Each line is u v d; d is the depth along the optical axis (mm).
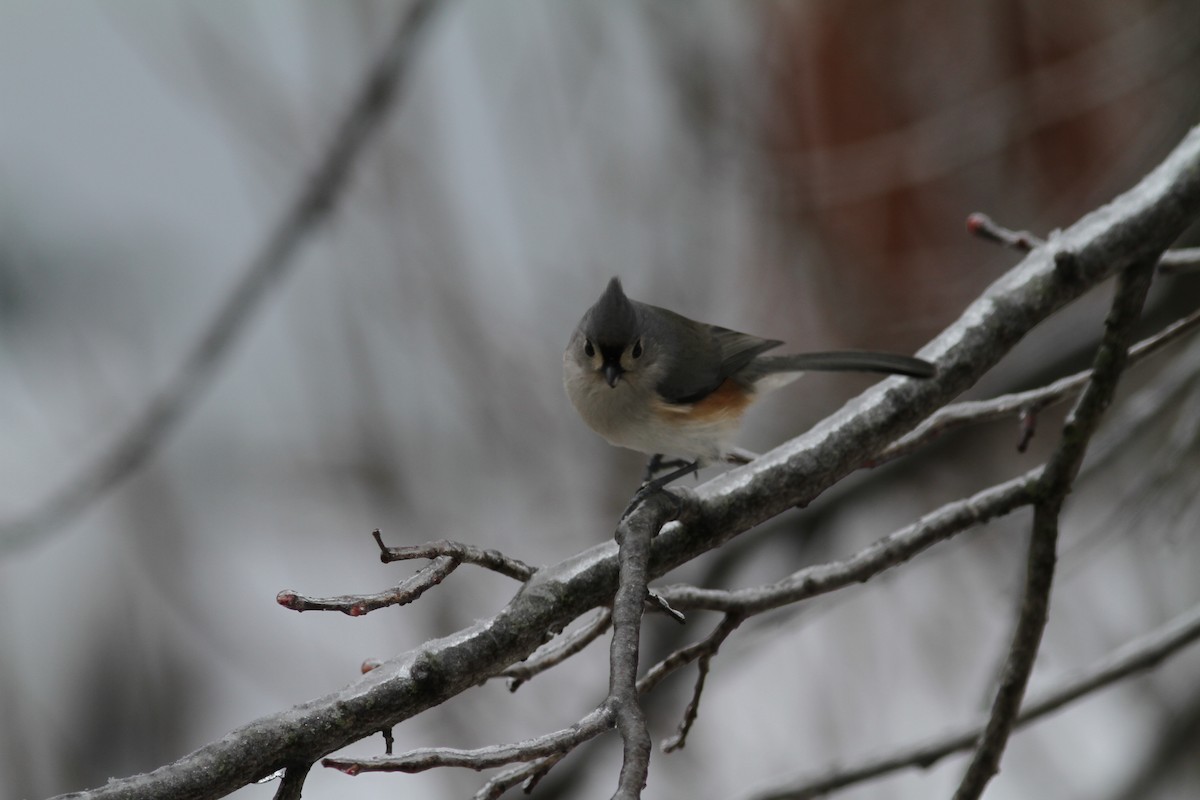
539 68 12047
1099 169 10992
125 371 12953
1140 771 8555
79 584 12062
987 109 10953
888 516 10984
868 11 11875
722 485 4367
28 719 10953
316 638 11844
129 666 11555
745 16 12148
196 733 11133
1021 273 4828
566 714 10141
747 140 12008
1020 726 5574
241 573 12594
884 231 11953
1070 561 6895
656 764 10242
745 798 5578
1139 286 4453
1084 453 4363
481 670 3684
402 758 3271
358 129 6812
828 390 12195
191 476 13586
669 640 7422
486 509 12102
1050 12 11461
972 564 10961
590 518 11945
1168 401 6188
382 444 12336
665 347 6016
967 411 4891
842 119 11961
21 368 13039
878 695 10461
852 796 10000
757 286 12203
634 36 12023
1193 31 8914
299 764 3434
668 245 11945
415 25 6730
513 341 12109
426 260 11844
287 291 12703
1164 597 9789
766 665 11125
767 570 7910
